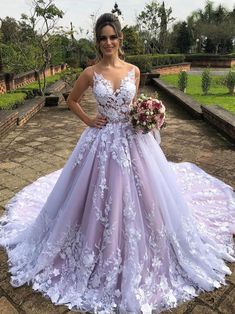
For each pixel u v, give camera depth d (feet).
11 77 35.73
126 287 6.74
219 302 6.75
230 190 11.39
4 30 43.19
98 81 7.26
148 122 7.20
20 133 20.33
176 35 118.21
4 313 6.57
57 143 18.06
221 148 16.58
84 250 7.12
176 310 6.58
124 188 7.13
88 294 6.91
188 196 10.73
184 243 7.57
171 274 7.26
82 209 7.42
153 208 7.20
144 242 7.08
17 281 7.37
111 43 7.09
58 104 30.63
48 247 7.47
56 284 7.21
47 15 33.58
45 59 35.06
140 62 52.26
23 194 11.36
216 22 122.31
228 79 36.86
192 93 38.17
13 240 8.82
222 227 9.21
